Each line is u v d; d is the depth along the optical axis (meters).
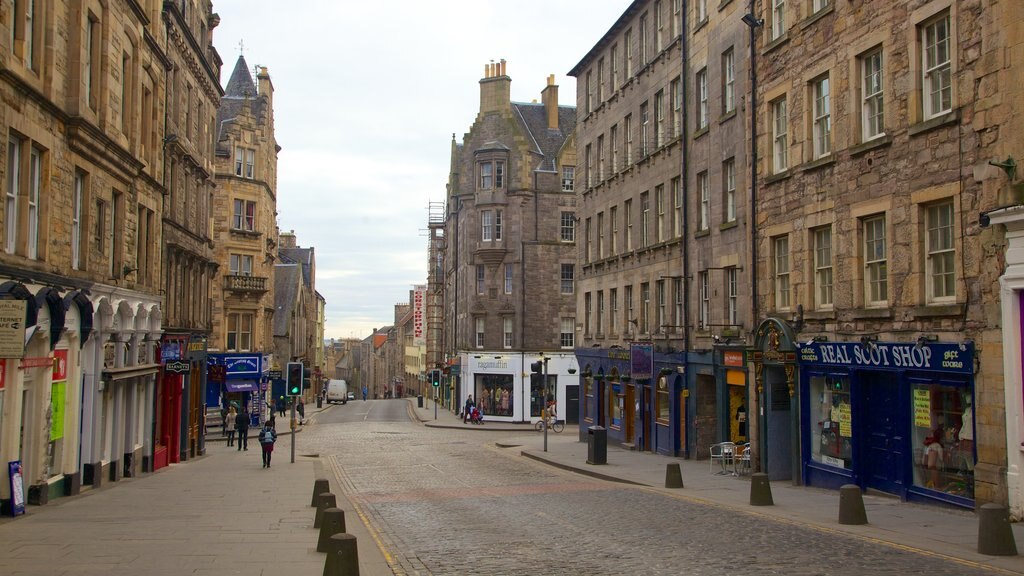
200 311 35.62
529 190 61.19
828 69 20.67
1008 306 14.70
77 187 20.00
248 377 52.00
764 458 23.52
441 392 86.69
